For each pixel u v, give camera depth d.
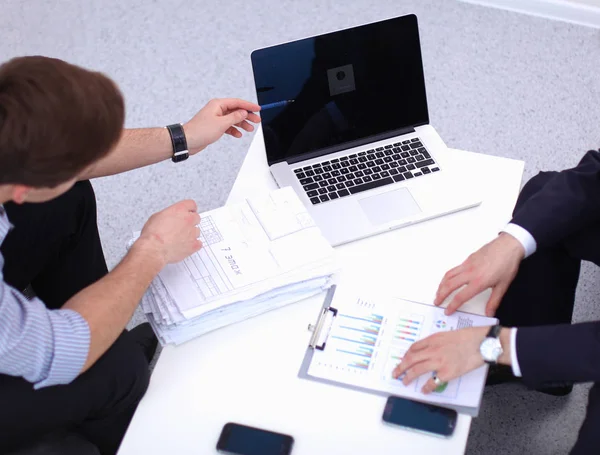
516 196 1.47
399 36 1.47
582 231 1.44
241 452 1.10
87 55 2.59
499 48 2.60
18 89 0.99
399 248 1.37
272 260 1.29
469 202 1.43
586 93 2.46
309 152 1.51
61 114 1.00
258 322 1.26
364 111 1.51
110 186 2.25
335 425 1.13
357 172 1.48
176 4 2.75
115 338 1.17
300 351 1.22
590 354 1.15
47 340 1.08
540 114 2.40
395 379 1.17
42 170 1.03
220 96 2.47
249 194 1.47
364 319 1.25
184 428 1.14
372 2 2.74
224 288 1.25
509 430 1.72
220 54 2.60
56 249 1.45
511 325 1.47
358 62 1.47
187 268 1.28
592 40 2.63
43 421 1.21
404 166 1.49
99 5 2.75
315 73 1.46
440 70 2.53
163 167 2.29
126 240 2.13
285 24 2.68
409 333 1.23
